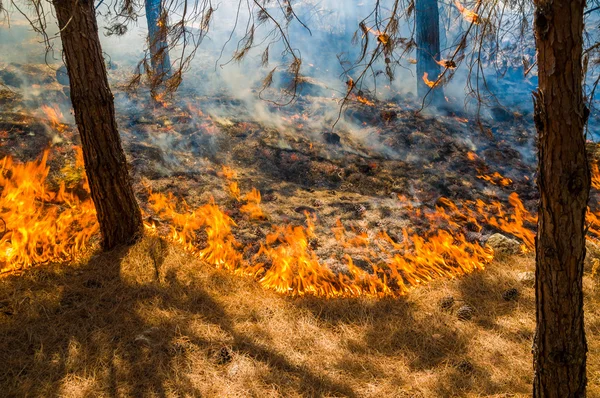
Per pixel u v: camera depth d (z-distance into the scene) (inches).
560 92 89.4
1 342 146.3
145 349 146.9
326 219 246.4
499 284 191.8
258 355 149.7
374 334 163.5
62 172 254.2
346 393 136.1
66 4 176.4
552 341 103.1
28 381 132.5
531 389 138.0
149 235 205.5
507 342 158.7
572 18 86.0
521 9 187.8
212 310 170.4
